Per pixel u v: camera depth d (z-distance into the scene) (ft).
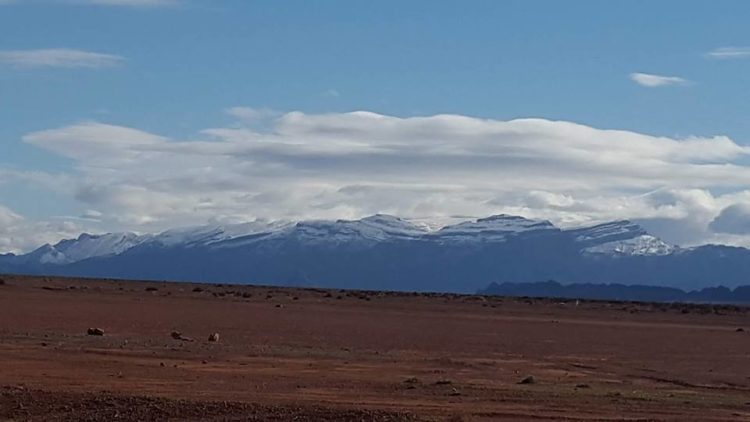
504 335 209.67
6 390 87.15
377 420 79.71
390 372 123.75
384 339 184.44
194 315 229.25
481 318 276.62
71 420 79.71
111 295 315.17
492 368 136.05
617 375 136.05
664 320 314.14
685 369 150.41
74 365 116.26
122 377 107.76
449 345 178.09
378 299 389.80
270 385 105.40
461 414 85.81
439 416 83.56
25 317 195.83
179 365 121.29
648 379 132.26
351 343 172.55
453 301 403.34
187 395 93.81
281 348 153.99
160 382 104.68
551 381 120.78
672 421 88.02
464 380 116.98
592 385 118.32
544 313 328.29
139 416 80.53
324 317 246.68
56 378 104.68
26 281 379.96
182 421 79.46
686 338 222.07
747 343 211.82
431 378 118.21
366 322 233.76
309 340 174.29
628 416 90.22
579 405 96.48
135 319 206.90
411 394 100.78
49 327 175.73
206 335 175.11
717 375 142.00
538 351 174.50
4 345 135.95
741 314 396.78
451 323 246.06
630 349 186.70
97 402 83.87
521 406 94.17
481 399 98.27
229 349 146.61
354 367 128.36
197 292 380.58
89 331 163.53
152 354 132.98
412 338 189.98
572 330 237.04
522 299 472.03
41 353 127.13
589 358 164.35
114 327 183.83
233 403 84.94
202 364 123.95
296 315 249.96
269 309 274.16
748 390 122.01
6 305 229.45
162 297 319.88
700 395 112.06
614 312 361.92
